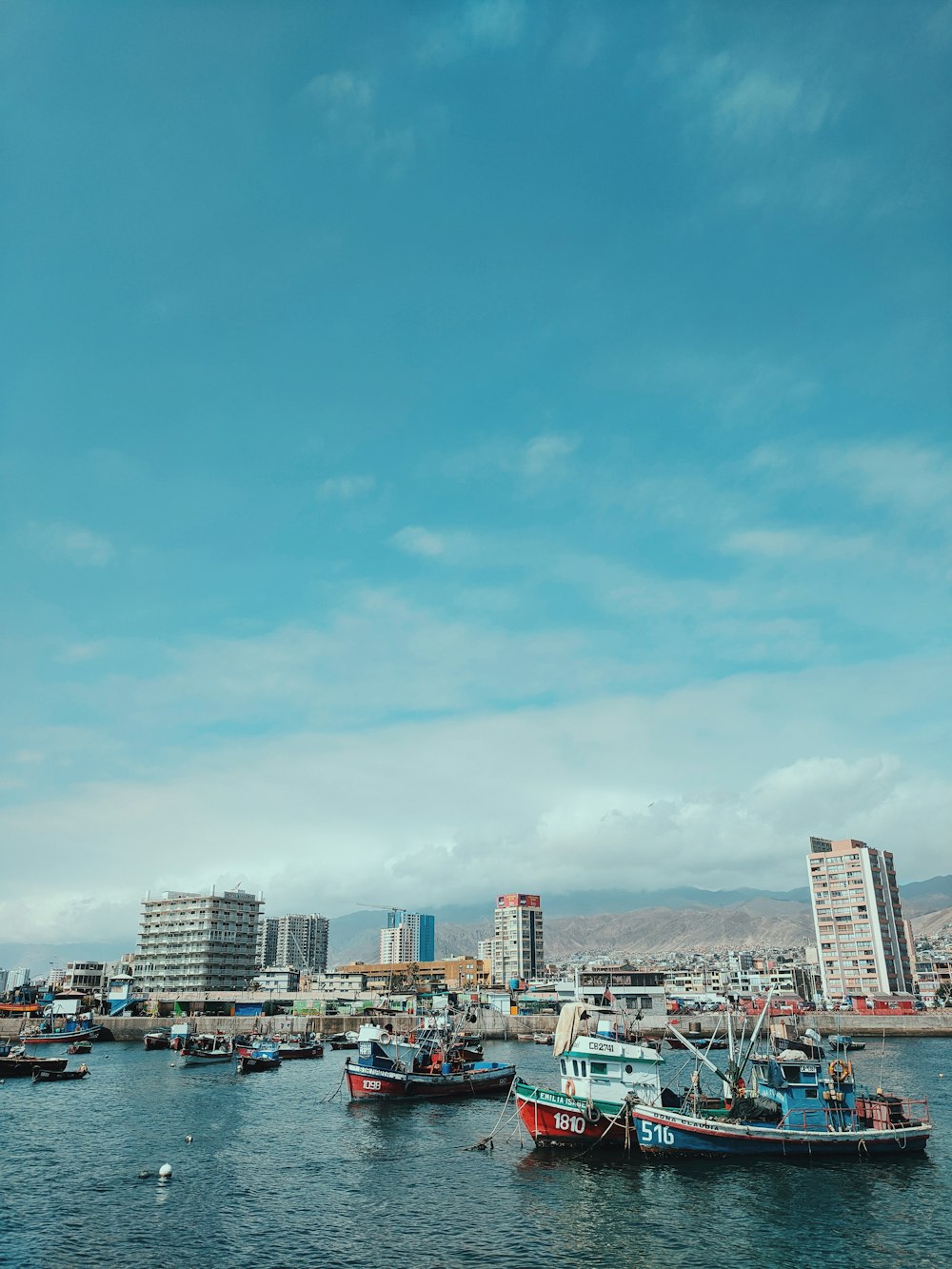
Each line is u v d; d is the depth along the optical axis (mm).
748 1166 61844
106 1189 58938
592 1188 57812
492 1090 101312
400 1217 52625
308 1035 165500
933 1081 109062
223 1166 65375
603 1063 66500
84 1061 139000
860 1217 51844
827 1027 189500
